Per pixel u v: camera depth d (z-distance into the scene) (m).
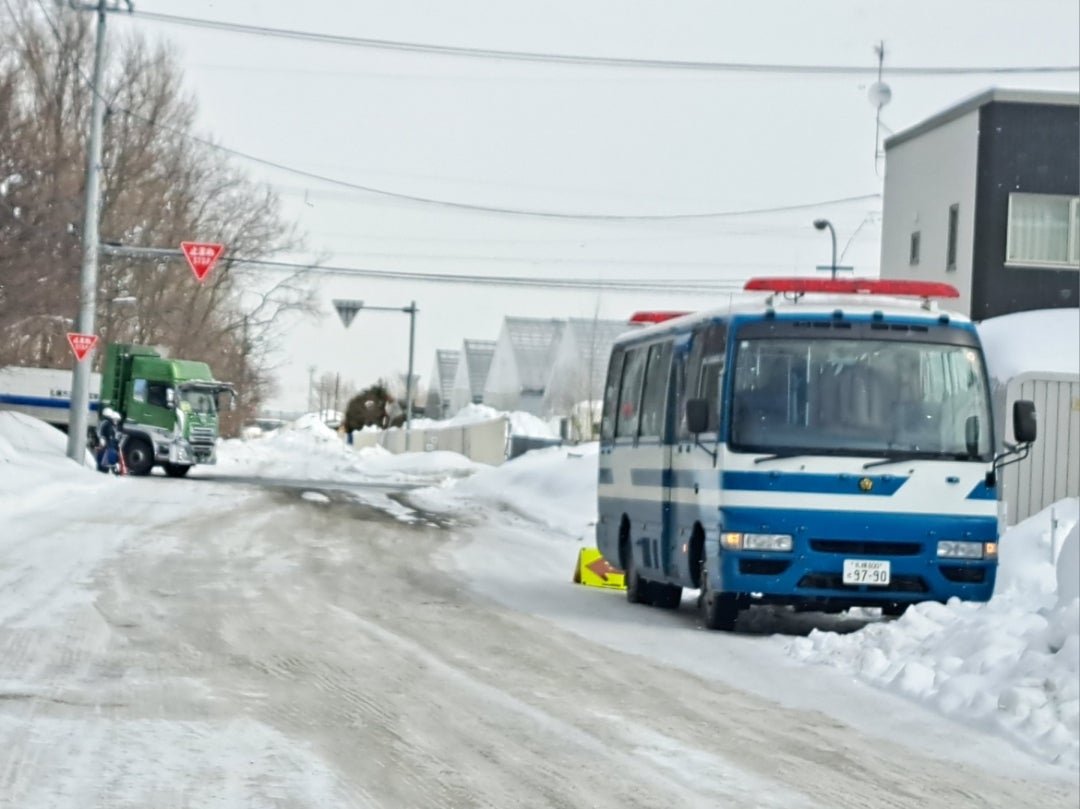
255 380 88.94
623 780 10.02
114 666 13.94
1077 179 42.50
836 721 12.58
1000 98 42.28
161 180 74.75
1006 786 10.35
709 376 19.11
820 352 18.34
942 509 18.09
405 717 11.99
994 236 42.47
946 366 18.47
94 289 50.47
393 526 35.78
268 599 19.83
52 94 64.19
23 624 16.45
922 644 15.41
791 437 18.08
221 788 9.44
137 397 60.81
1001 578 22.42
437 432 96.06
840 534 17.94
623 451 23.62
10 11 62.88
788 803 9.54
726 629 18.80
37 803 8.91
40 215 44.94
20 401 66.75
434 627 17.80
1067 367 31.67
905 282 19.03
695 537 19.50
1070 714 11.91
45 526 29.78
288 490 50.41
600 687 13.84
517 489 49.22
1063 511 23.81
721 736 11.70
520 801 9.35
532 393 136.12
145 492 43.84
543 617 19.58
